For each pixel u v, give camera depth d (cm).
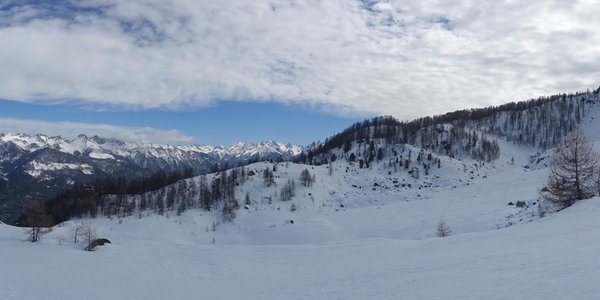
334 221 12100
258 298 2727
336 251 5091
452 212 10306
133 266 4694
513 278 1930
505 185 12988
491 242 3556
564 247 2519
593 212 4081
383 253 4338
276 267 4531
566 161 5878
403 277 2556
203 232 13100
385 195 16575
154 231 12650
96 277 4028
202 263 4953
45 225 6962
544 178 12769
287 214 14338
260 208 14988
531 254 2497
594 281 1589
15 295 3316
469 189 13625
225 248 5916
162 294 3322
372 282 2586
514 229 4222
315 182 18012
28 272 4159
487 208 9744
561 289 1586
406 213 11381
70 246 6253
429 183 18800
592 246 2345
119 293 3394
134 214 15088
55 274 4119
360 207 15600
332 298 2344
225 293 3111
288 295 2652
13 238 6781
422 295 1958
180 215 14538
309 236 10919
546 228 3681
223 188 16700
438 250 3816
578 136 5947
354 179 19650
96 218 14988
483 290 1820
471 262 2639
